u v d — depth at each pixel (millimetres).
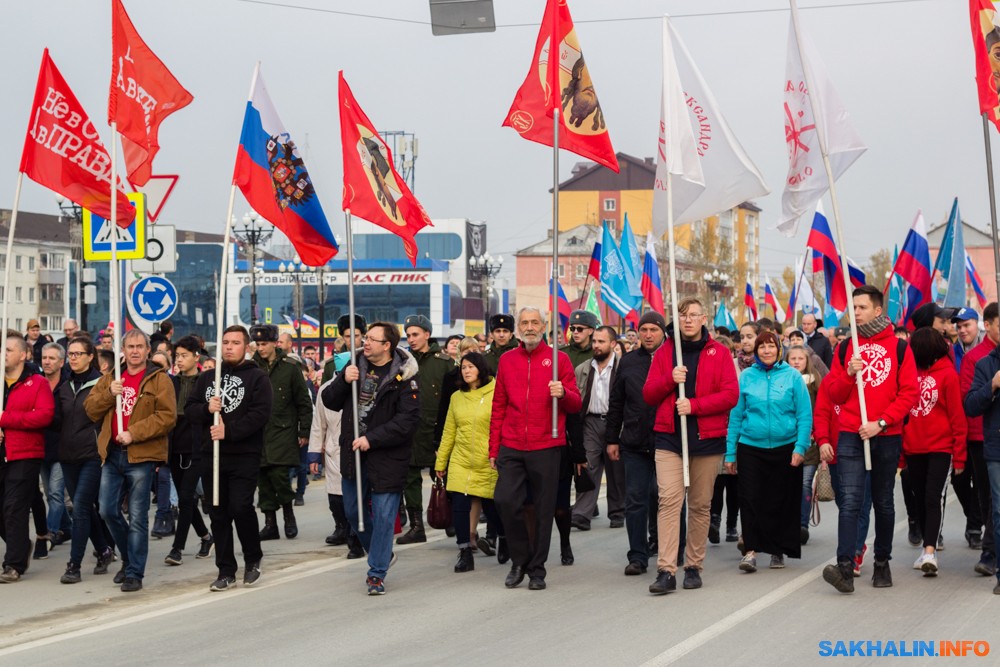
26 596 9836
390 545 9781
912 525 12023
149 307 16047
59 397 10719
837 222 9656
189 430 11867
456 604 9195
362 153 10672
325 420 12672
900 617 8438
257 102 10406
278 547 12602
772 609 8766
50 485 12109
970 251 102438
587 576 10469
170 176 16594
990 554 10266
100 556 11008
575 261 110250
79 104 10742
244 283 75875
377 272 75938
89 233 14930
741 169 11117
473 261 61562
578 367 13969
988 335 10195
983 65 10250
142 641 8023
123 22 10453
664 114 10461
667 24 10508
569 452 10969
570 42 10992
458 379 11039
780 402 10555
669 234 11023
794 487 10602
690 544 9758
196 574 10922
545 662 7199
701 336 9703
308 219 10805
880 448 9375
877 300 9367
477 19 16812
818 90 10750
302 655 7504
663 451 9625
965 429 10141
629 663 7109
